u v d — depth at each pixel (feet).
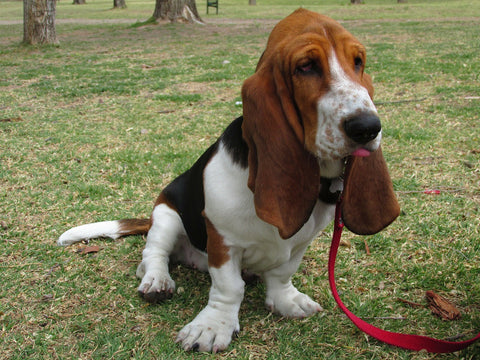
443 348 3.59
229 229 3.63
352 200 3.52
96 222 5.16
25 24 17.79
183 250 4.58
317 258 4.65
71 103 9.53
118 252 4.72
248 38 19.19
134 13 37.47
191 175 4.17
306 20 3.28
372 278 4.39
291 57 3.12
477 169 5.98
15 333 3.87
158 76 11.83
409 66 11.73
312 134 3.13
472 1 36.88
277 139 3.20
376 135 3.02
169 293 4.15
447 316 3.93
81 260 4.62
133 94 10.09
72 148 7.01
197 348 3.69
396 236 4.91
